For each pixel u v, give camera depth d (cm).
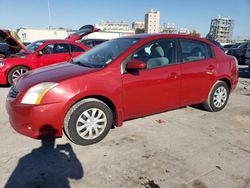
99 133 340
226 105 528
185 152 317
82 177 264
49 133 306
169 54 393
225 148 330
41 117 297
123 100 346
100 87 323
